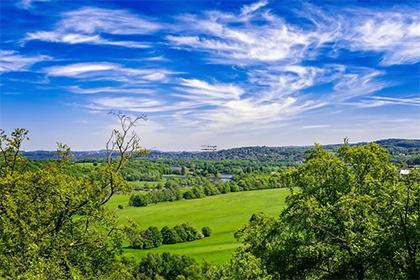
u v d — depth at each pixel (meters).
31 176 24.48
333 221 24.70
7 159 25.75
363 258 23.36
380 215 22.80
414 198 21.72
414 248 21.95
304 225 25.97
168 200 166.12
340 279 25.73
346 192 27.59
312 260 27.05
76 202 24.47
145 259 83.94
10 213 22.16
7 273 21.08
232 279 26.89
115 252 26.48
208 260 84.31
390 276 23.16
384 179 26.91
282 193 168.25
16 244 22.53
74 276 22.14
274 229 30.19
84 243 24.98
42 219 24.28
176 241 104.44
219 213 136.75
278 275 27.89
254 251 30.92
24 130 25.75
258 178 193.62
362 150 27.81
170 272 83.25
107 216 26.22
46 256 23.08
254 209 139.62
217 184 190.88
